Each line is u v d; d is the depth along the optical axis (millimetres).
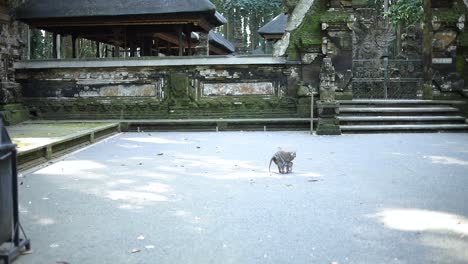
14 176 4375
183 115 17281
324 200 6414
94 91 17516
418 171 8453
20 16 19109
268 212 5832
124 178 8008
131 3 19062
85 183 7609
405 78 18703
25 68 17406
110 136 14789
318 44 16672
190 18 19047
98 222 5457
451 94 17172
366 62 19047
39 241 4812
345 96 16688
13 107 16484
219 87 17297
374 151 10977
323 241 4754
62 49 33875
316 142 12766
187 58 17141
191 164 9359
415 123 15602
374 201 6336
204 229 5172
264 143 12648
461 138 13469
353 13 16562
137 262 4238
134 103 17375
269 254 4410
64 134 11812
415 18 21984
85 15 18906
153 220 5527
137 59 17234
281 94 17125
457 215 5641
